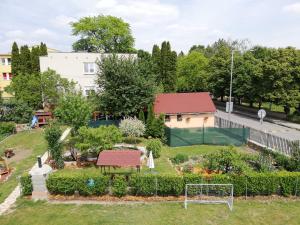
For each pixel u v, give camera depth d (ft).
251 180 47.80
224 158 53.93
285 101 119.96
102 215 42.52
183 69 209.36
